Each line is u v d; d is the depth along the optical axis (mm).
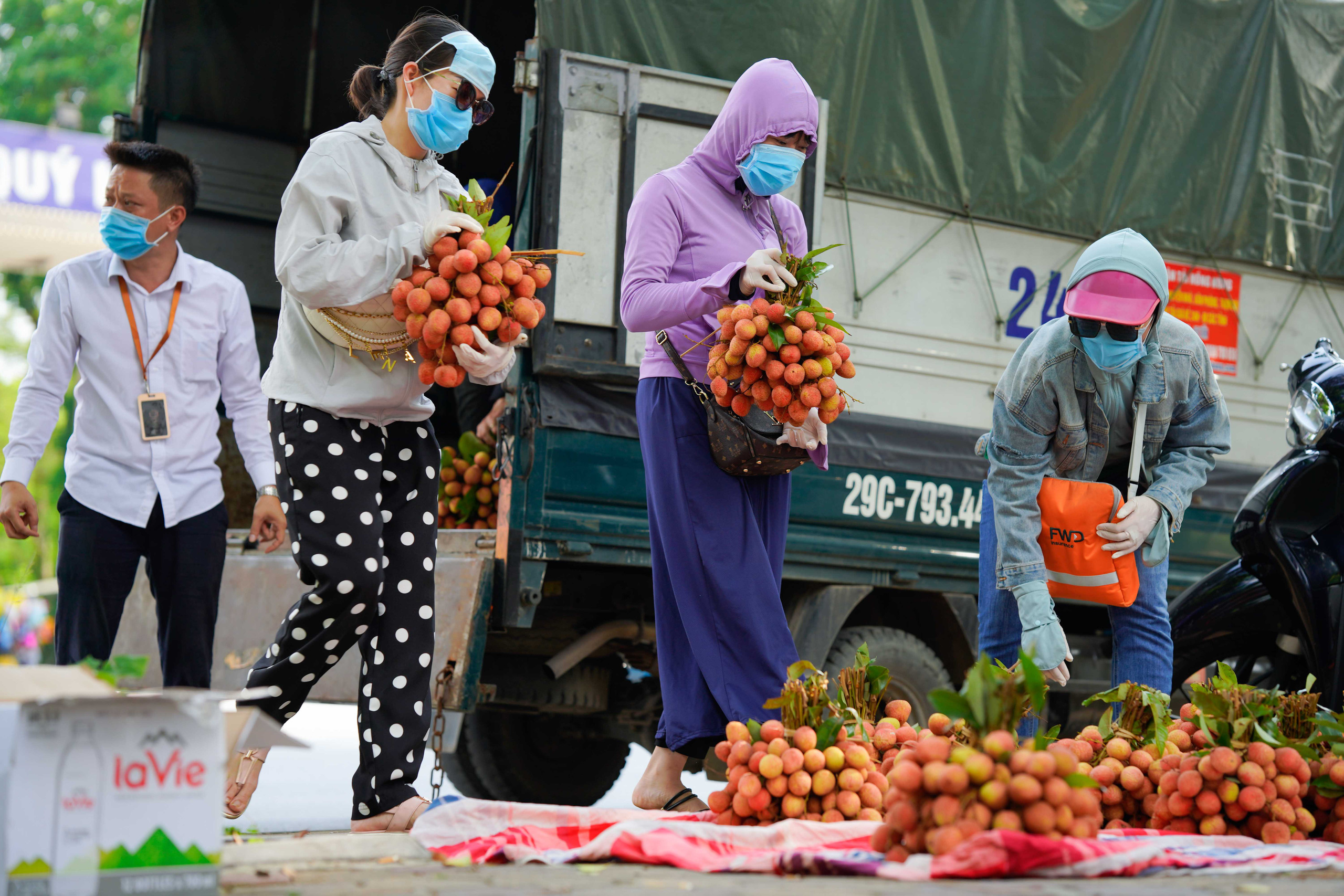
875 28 10453
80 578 7469
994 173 11039
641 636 10195
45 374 7461
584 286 9273
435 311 6191
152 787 3877
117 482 7500
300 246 6289
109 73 47625
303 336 6688
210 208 12711
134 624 11586
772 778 5902
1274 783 6051
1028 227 11289
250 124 12953
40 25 48469
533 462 9125
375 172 6648
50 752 3836
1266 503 8844
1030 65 11133
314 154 6559
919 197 10742
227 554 11203
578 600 10117
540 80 9250
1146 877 4930
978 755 4836
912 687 10617
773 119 7043
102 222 7434
